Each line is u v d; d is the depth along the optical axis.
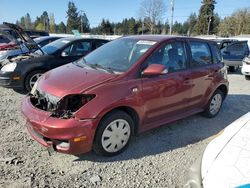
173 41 4.71
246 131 2.59
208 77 5.32
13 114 5.49
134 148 4.21
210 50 5.57
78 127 3.42
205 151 2.50
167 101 4.49
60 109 3.52
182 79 4.68
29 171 3.49
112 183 3.33
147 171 3.62
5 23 8.26
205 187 2.04
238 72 13.66
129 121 3.96
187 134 4.87
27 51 8.96
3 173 3.42
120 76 3.89
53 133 3.41
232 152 2.29
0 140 4.29
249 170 2.05
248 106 6.87
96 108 3.53
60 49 7.52
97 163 3.74
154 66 4.01
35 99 3.98
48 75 4.23
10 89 7.57
